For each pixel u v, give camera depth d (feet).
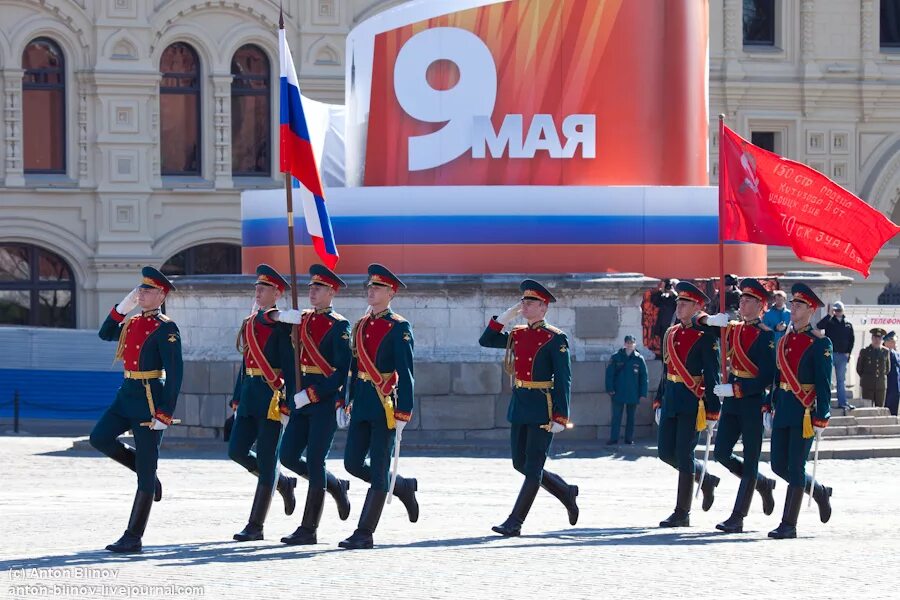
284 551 59.41
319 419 62.39
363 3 203.31
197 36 196.75
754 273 129.29
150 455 60.29
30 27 189.78
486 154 125.29
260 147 202.59
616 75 126.00
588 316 120.47
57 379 152.97
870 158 222.28
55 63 193.06
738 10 216.54
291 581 50.52
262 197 131.54
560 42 125.29
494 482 95.61
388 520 75.05
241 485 93.09
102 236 193.06
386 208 123.24
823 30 219.82
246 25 199.21
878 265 218.59
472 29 125.39
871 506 84.28
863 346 135.85
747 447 69.31
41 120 192.75
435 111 125.90
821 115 220.02
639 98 126.52
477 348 119.75
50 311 194.18
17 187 189.37
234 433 64.39
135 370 60.49
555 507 82.58
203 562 55.52
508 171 125.29
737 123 217.56
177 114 198.80
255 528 64.03
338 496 67.00
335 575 52.01
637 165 126.52
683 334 70.79
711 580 51.34
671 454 72.08
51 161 193.47
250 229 133.39
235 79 201.05
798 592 48.75
